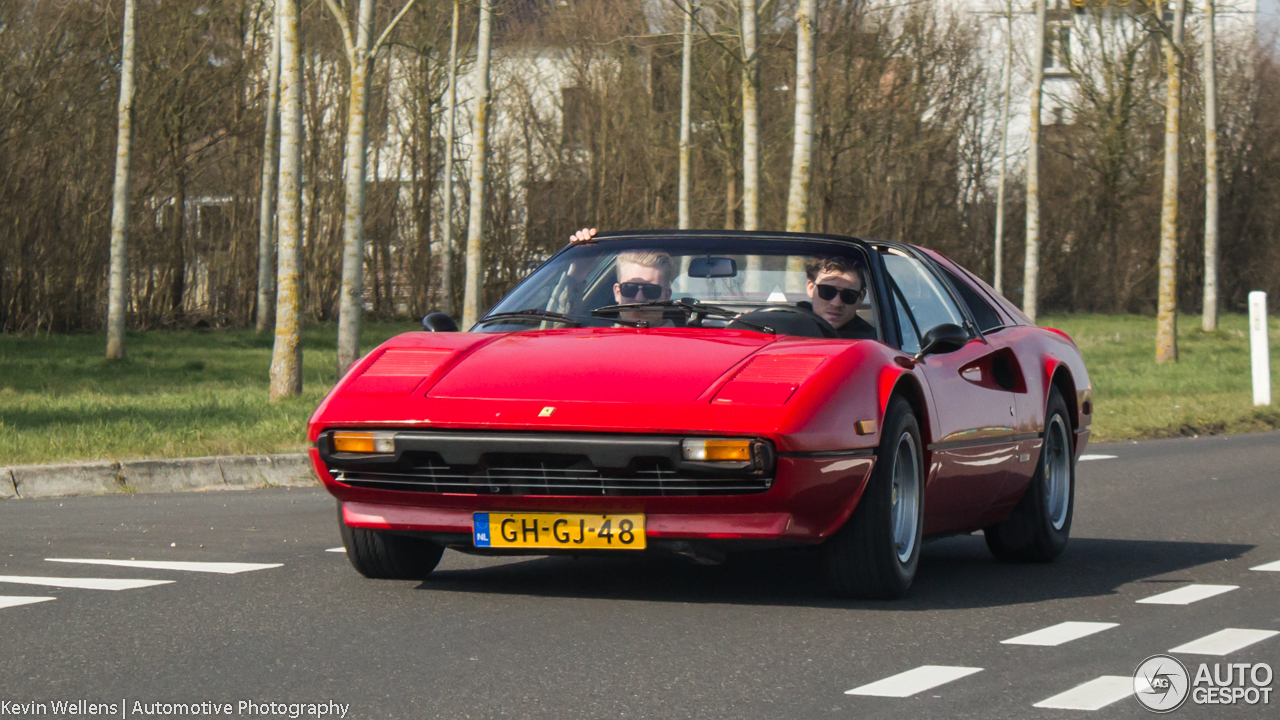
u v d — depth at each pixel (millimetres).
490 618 6996
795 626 6844
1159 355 41219
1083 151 78438
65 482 13539
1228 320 74625
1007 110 65750
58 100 46469
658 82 61875
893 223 71000
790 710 5238
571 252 9039
